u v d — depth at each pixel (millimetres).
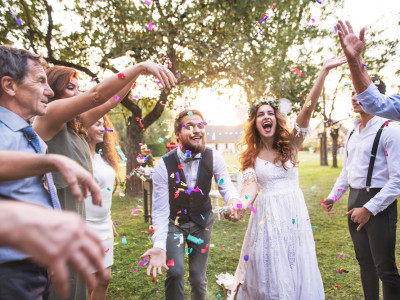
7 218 379
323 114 9273
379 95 1422
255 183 2061
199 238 2062
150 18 6344
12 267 872
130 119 8297
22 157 771
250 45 7012
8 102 1017
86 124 1712
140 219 5527
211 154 2168
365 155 2041
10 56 996
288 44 6750
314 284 1827
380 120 2031
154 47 6871
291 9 7082
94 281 417
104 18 6922
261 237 1917
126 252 3816
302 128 2021
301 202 1981
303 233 1909
